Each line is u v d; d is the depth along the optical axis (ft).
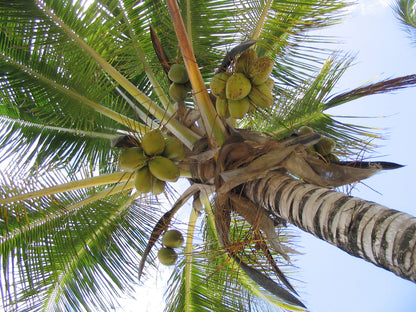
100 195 16.40
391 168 13.91
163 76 17.76
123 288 16.42
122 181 16.46
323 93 16.80
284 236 17.79
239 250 12.63
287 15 15.92
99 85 15.67
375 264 7.88
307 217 9.63
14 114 17.67
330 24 15.98
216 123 13.15
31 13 14.06
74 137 18.22
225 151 12.17
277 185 11.13
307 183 10.86
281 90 17.85
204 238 19.54
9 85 15.52
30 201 13.93
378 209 8.13
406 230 7.27
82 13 14.57
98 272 16.52
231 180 11.53
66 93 15.52
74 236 16.43
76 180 14.55
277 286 11.51
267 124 17.44
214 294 18.57
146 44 17.43
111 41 15.34
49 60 15.58
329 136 17.16
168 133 15.81
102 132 18.39
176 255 14.58
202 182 13.50
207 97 12.97
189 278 18.84
